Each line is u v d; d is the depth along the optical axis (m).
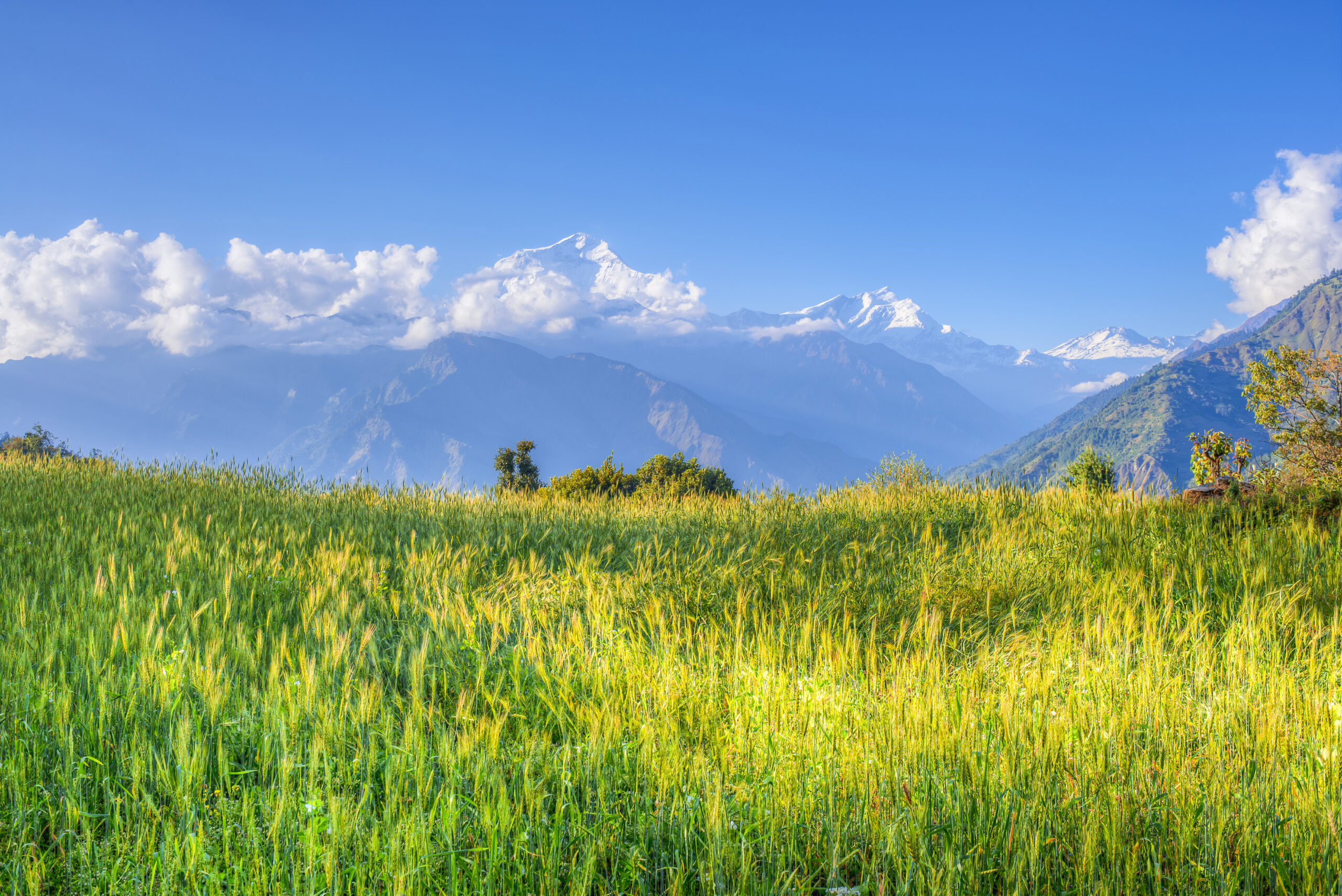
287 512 10.33
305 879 2.79
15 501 9.66
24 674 4.39
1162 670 4.85
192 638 5.21
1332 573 6.75
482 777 3.44
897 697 4.27
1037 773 3.41
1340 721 3.81
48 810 3.23
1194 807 3.11
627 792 3.50
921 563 7.73
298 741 3.82
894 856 2.91
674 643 5.32
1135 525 8.89
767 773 3.49
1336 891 2.71
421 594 6.89
